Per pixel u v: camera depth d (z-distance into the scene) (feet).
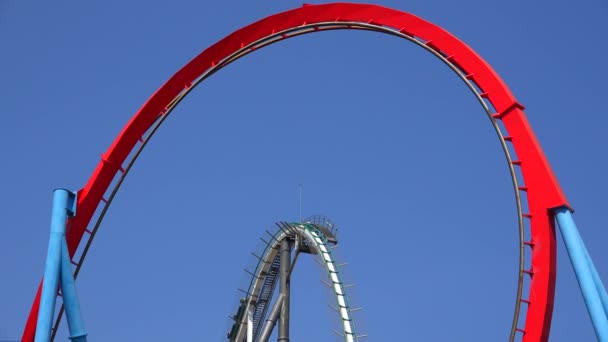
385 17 142.41
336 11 146.92
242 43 150.61
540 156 120.57
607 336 108.06
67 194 128.47
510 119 125.18
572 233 115.44
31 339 129.90
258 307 190.70
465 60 132.26
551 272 115.96
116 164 142.51
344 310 172.24
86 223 138.00
